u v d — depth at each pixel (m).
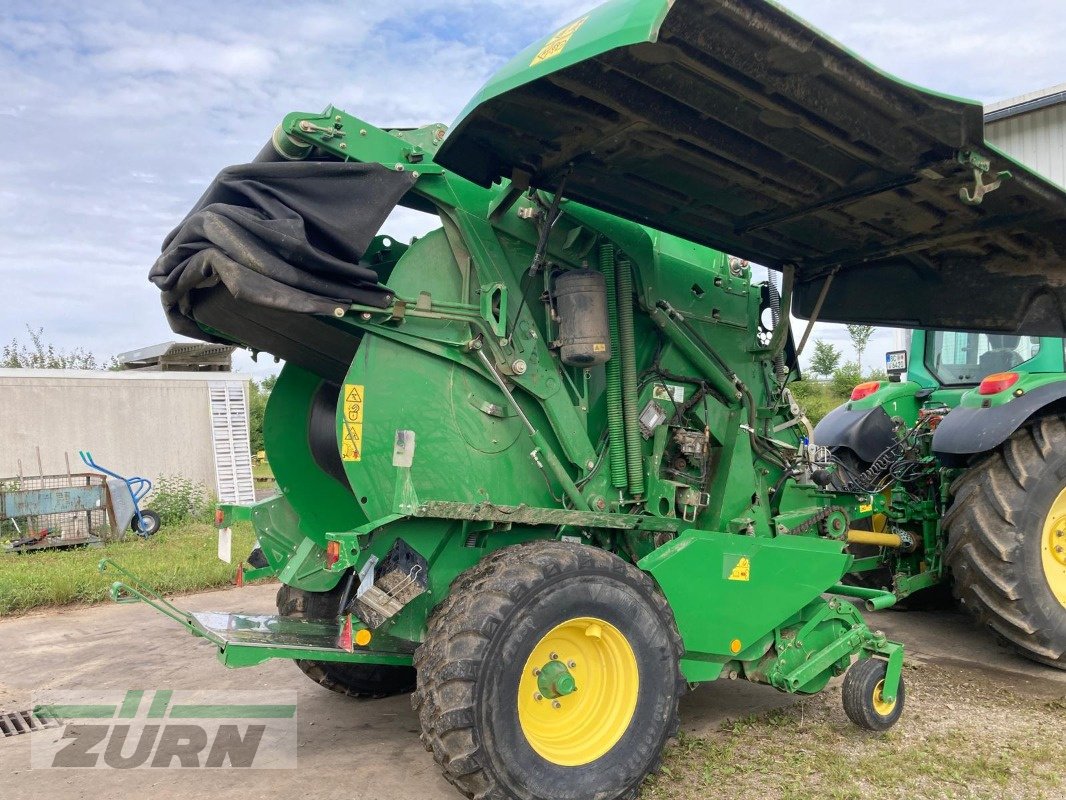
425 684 2.79
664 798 3.06
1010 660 4.82
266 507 4.05
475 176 3.33
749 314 4.45
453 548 3.27
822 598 3.84
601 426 3.81
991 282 4.43
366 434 3.19
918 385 6.14
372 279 3.12
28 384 11.83
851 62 2.58
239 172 3.08
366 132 3.24
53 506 9.73
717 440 4.09
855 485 4.85
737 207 3.76
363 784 3.24
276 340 3.58
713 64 2.60
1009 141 12.23
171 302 3.39
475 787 2.73
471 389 3.39
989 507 4.52
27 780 3.29
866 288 4.73
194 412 13.31
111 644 5.41
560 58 2.56
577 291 3.49
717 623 3.42
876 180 3.41
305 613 3.85
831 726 3.77
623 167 3.39
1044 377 4.60
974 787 3.12
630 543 3.77
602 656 3.11
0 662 4.99
